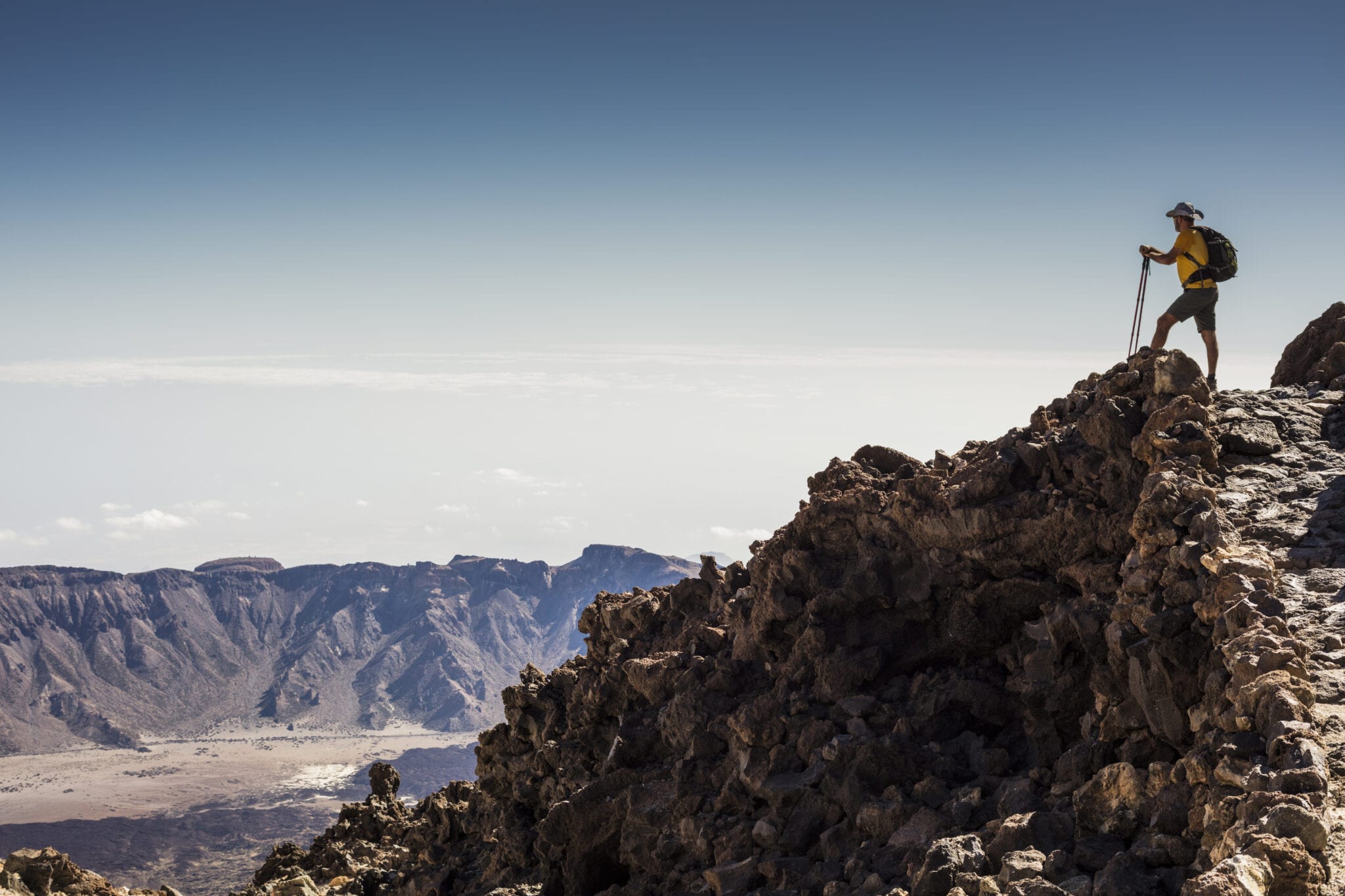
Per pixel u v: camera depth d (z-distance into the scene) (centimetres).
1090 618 1850
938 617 2100
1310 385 2350
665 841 2048
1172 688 1577
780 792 1916
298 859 3862
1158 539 1753
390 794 4103
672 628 2661
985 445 2353
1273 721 1273
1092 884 1277
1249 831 1103
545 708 2789
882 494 2206
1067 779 1695
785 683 2117
